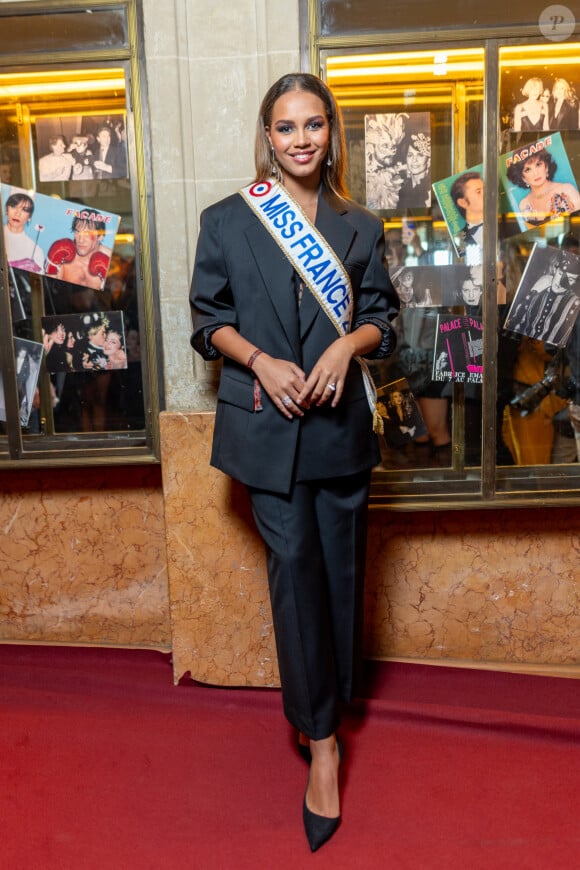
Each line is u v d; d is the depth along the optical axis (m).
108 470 2.38
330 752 1.63
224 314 1.66
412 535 2.30
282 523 1.62
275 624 1.67
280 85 1.61
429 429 2.15
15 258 2.15
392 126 2.04
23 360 2.18
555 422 2.13
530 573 2.30
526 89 2.00
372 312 1.70
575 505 2.12
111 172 2.09
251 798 1.74
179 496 2.15
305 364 1.61
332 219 1.63
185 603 2.19
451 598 2.33
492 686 2.21
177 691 2.21
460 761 1.87
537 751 1.91
